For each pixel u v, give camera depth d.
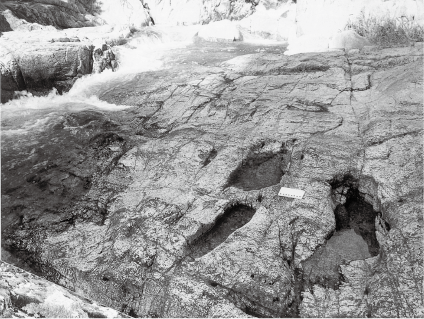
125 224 4.96
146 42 14.00
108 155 6.56
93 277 4.41
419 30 11.47
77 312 3.38
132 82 9.74
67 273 4.52
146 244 4.65
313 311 3.79
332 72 8.91
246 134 6.67
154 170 6.01
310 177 5.45
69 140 7.13
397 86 7.55
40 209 5.48
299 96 7.89
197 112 7.78
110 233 4.94
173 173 5.88
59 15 13.94
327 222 4.75
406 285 3.78
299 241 4.53
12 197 5.70
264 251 4.39
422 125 6.09
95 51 10.34
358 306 3.75
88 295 4.34
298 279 4.16
